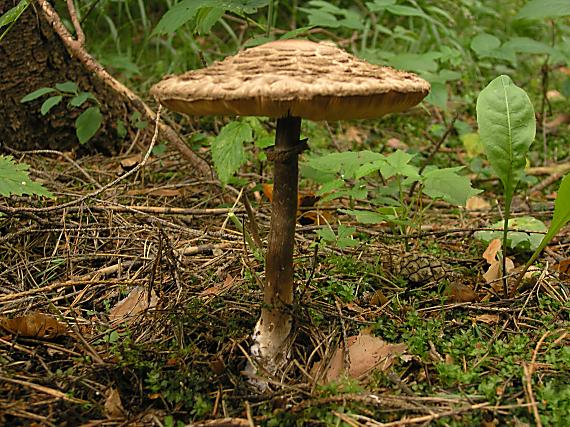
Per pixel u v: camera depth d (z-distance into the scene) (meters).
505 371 0.44
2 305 0.50
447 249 0.62
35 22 0.74
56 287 0.50
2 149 0.74
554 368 0.44
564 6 0.71
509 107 0.51
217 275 0.54
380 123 0.99
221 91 0.37
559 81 1.22
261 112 0.39
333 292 0.52
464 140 0.88
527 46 0.88
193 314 0.48
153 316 0.48
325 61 0.39
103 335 0.48
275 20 1.05
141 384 0.43
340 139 0.91
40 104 0.76
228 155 0.55
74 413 0.41
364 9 1.16
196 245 0.60
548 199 0.77
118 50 0.96
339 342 0.47
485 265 0.58
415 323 0.49
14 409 0.40
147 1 1.12
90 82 0.78
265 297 0.45
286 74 0.37
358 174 0.57
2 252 0.56
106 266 0.56
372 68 0.40
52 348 0.45
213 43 1.11
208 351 0.47
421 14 0.81
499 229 0.58
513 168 0.51
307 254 0.58
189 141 0.78
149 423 0.41
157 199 0.69
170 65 1.00
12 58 0.73
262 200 0.70
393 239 0.62
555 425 0.40
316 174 0.65
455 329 0.50
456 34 1.18
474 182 0.81
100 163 0.77
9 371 0.43
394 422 0.40
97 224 0.59
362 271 0.55
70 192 0.66
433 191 0.57
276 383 0.43
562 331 0.48
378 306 0.52
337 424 0.40
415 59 0.81
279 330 0.45
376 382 0.43
